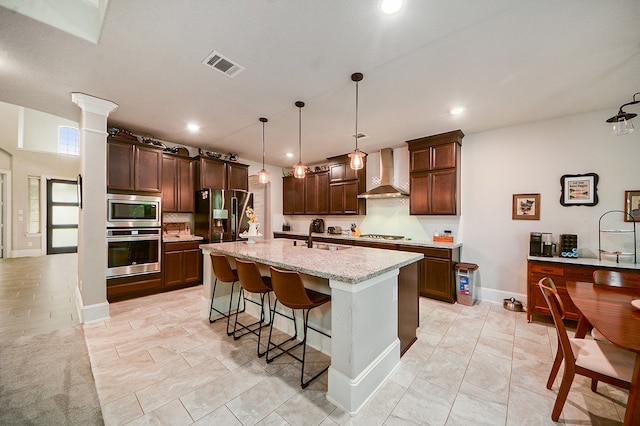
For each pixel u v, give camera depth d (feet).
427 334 9.02
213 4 5.12
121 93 8.97
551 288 6.02
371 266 6.54
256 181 22.61
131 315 10.43
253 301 10.39
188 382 6.35
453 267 12.44
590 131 10.44
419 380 6.54
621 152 9.89
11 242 22.86
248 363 7.18
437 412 5.48
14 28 5.80
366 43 6.29
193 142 15.16
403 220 16.07
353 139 14.30
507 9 5.20
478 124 11.84
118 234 11.78
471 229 13.16
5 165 22.67
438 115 10.80
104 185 9.95
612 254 9.60
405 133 13.16
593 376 4.91
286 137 14.01
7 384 6.20
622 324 4.64
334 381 5.74
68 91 8.82
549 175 11.24
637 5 5.05
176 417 5.26
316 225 20.27
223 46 6.46
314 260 7.40
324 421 5.22
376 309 6.33
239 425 5.08
